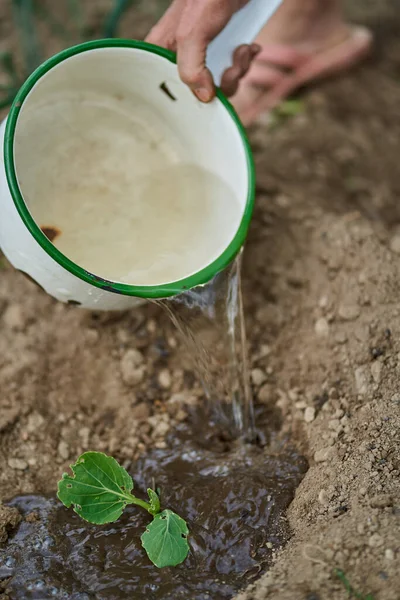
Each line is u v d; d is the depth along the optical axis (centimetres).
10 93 98
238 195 76
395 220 94
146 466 79
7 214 70
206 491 76
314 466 77
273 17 100
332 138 100
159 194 78
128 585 71
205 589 71
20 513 76
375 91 105
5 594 71
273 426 81
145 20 110
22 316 85
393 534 69
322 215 89
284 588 69
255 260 88
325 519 72
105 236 76
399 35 112
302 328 85
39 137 76
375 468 73
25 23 99
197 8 73
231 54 76
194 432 81
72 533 74
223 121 76
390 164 99
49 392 82
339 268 85
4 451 79
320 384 81
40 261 71
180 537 72
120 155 79
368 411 77
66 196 76
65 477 73
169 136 80
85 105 78
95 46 74
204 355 79
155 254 75
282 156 98
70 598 71
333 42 104
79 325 85
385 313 81
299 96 103
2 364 83
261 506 75
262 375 83
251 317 86
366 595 67
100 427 82
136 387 84
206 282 73
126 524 75
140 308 86
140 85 77
